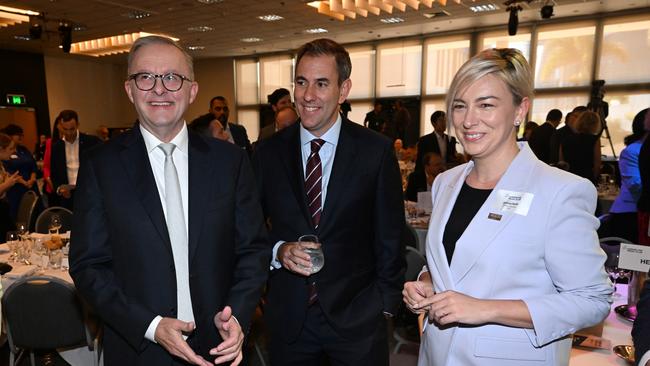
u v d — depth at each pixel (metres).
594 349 1.34
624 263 1.53
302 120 1.50
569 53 9.33
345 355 1.52
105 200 1.15
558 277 0.95
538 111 9.78
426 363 1.20
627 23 8.65
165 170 1.21
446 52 10.75
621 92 8.88
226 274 1.26
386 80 11.71
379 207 1.56
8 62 12.19
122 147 1.21
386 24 9.66
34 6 7.63
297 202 1.53
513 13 7.70
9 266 2.54
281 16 8.59
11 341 2.18
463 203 1.13
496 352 1.01
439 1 7.97
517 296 0.99
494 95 0.99
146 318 1.11
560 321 0.93
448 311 0.95
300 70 1.47
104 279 1.15
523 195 0.99
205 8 7.89
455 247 1.06
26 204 4.54
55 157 4.89
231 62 14.00
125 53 12.48
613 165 6.87
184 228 1.22
